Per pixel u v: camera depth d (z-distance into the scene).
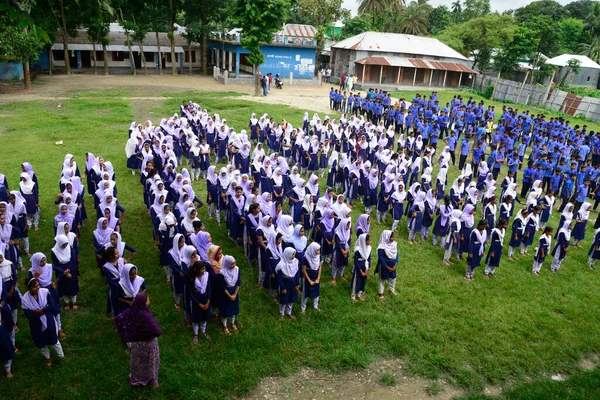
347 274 10.91
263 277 9.94
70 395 6.70
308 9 57.94
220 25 45.28
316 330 8.70
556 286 11.28
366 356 8.09
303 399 7.14
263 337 8.33
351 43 46.03
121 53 49.28
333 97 29.97
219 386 7.12
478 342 8.72
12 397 6.61
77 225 11.25
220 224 13.17
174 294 8.90
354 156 19.08
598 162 21.64
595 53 53.66
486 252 12.74
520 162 20.77
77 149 19.02
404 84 45.66
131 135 17.27
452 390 7.59
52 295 7.20
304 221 12.57
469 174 16.89
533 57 48.81
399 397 7.35
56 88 32.09
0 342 6.59
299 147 18.06
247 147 16.77
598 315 10.09
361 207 15.42
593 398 7.60
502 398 7.49
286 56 42.06
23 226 10.40
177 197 12.76
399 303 9.82
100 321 8.40
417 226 12.81
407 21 58.56
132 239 11.69
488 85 46.00
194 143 16.41
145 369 6.76
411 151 20.20
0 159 17.02
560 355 8.63
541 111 37.59
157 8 40.72
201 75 44.62
